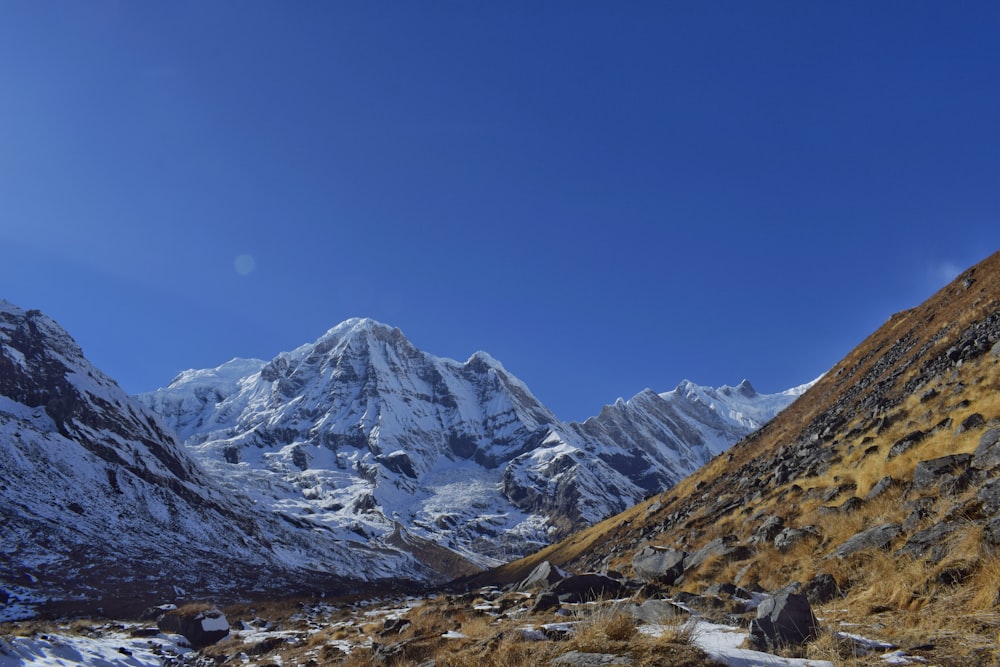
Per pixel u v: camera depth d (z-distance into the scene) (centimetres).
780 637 789
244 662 2244
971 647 701
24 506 11075
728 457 5097
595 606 1108
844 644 753
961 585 941
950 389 2022
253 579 12100
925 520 1229
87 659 2125
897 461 1678
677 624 832
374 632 2102
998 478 1146
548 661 786
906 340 4175
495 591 2508
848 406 3519
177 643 2914
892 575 1107
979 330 2673
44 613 6359
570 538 9044
